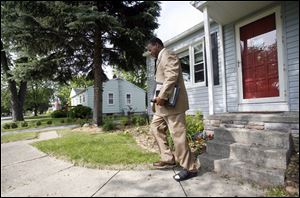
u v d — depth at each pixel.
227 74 5.28
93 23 7.74
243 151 3.07
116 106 22.84
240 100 5.00
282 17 4.24
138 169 3.38
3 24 7.77
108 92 22.33
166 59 3.02
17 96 16.70
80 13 7.43
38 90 31.23
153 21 9.18
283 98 4.25
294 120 3.21
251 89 4.82
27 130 10.22
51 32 8.52
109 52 10.60
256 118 3.66
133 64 10.90
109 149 4.64
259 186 2.58
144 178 3.00
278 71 4.35
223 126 4.17
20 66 9.13
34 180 3.17
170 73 2.95
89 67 10.95
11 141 6.82
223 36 5.31
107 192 2.61
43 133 8.52
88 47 10.05
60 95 37.91
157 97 3.03
